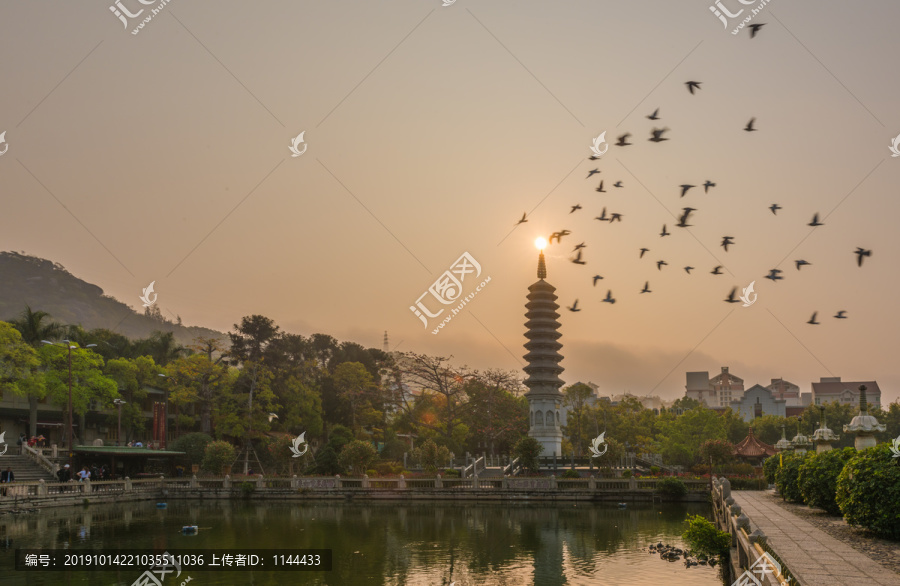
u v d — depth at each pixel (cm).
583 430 12238
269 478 6938
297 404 9494
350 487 6725
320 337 12119
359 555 3431
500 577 2895
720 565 2911
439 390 10006
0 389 7588
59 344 7831
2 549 3572
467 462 8600
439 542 3841
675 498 6234
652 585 2658
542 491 6425
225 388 8906
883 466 2509
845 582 1778
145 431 10100
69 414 7031
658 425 12256
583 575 2900
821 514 3450
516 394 11238
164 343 10469
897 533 2461
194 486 6975
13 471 6288
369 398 10688
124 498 6425
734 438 13938
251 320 9806
